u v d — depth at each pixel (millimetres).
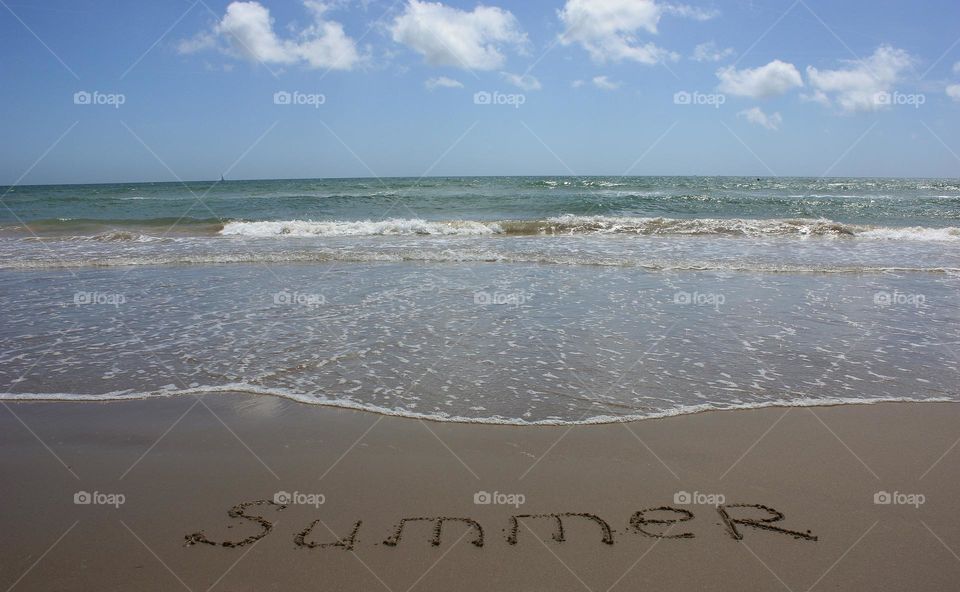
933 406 5719
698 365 6836
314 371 6680
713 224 18891
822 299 10039
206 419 5512
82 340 7879
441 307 9531
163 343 7711
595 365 6832
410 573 3451
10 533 3867
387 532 3836
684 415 5539
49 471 4637
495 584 3357
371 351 7336
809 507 4086
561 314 9070
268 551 3656
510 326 8430
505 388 6176
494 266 13289
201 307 9664
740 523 3914
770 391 6090
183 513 4066
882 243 16391
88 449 4977
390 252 14844
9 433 5273
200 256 14562
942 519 3926
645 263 13336
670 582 3367
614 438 5094
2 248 16234
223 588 3336
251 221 21609
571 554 3613
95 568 3516
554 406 5734
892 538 3740
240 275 12445
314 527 3893
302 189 45938
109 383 6383
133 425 5402
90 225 21125
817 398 5918
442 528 3875
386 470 4586
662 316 8945
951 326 8406
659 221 19266
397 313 9164
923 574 3418
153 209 27234
